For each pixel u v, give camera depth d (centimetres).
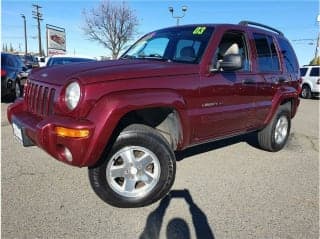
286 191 424
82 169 460
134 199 360
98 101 324
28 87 414
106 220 336
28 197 375
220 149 594
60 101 333
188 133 396
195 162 518
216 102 427
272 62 554
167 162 367
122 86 337
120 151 351
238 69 432
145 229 324
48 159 496
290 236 322
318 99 2000
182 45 450
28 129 355
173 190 411
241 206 377
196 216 351
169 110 386
